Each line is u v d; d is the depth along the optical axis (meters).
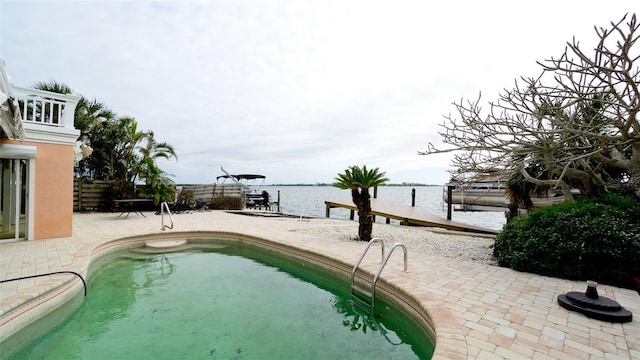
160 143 14.81
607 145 5.48
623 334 2.74
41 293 3.48
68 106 6.86
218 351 3.05
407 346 3.21
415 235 8.49
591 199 5.47
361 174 7.46
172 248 7.47
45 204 6.59
